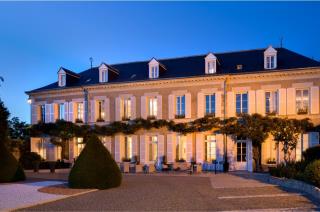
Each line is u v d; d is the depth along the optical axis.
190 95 23.86
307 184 11.85
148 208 9.20
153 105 25.27
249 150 22.05
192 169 21.22
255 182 15.24
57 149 27.84
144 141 25.03
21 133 32.66
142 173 21.03
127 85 25.45
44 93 28.36
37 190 12.97
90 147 13.63
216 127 22.72
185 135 23.81
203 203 9.88
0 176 15.83
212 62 23.61
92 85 26.34
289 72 21.33
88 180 13.20
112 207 9.41
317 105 20.75
